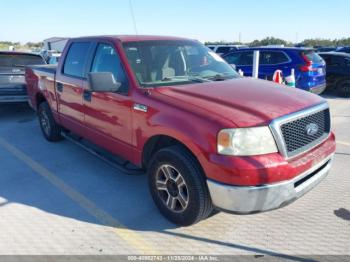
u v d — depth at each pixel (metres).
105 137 4.48
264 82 4.27
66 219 3.76
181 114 3.29
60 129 6.23
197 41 5.10
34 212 3.92
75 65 5.12
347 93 12.20
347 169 5.07
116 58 4.21
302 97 3.69
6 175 4.98
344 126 7.74
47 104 6.23
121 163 4.40
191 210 3.32
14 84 8.17
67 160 5.54
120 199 4.21
